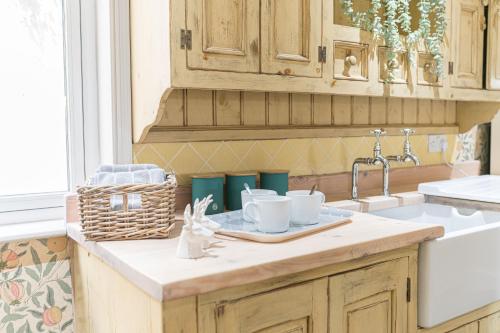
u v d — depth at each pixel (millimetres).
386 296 1354
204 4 1429
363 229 1386
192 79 1418
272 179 1813
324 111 2131
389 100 2377
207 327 1033
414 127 2488
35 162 1679
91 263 1382
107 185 1273
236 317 1072
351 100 2221
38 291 1518
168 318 987
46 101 1690
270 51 1574
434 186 2184
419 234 1375
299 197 1397
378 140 2080
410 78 2020
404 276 1389
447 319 1468
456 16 2197
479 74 2346
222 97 1842
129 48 1652
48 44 1685
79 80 1708
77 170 1717
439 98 2158
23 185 1661
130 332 1151
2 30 1603
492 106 2561
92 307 1397
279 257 1113
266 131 1942
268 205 1286
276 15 1587
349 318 1271
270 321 1124
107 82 1654
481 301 1574
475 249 1537
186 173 1782
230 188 1741
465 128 2691
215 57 1457
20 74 1640
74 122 1705
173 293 955
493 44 2383
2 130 1617
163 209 1298
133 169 1479
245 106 1900
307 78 1673
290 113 2023
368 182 2293
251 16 1524
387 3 1902
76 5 1689
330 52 1734
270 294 1121
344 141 2215
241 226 1393
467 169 2760
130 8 1644
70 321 1579
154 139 1693
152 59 1496
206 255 1136
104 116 1695
